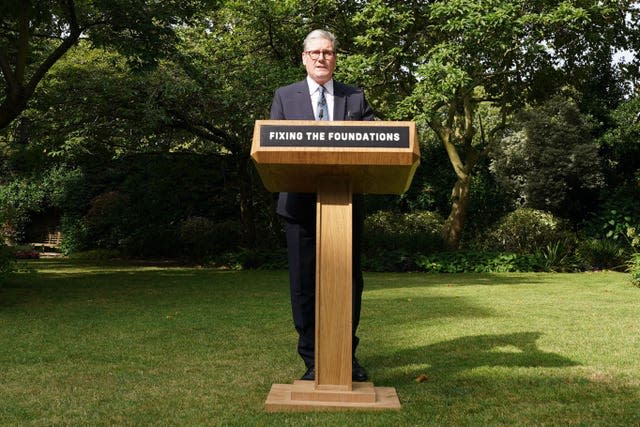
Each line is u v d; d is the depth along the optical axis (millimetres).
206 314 6363
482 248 14500
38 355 4301
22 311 6652
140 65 10758
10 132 13805
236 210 17875
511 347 4488
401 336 5004
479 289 8914
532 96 14953
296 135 2697
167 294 8359
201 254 15656
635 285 9453
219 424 2709
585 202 15305
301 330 3381
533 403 3035
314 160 2699
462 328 5359
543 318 5941
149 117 11602
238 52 14234
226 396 3205
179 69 12516
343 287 3039
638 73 14680
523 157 14656
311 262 3361
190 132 14406
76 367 3922
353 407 2932
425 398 3125
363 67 12352
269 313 6430
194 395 3227
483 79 13312
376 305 6992
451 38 12797
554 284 9758
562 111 14531
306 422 2719
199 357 4227
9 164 20594
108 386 3426
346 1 13461
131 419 2799
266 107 12320
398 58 12898
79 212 20312
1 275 8266
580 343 4621
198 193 17766
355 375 3438
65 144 12562
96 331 5328
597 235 14008
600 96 15750
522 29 11656
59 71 12688
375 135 2689
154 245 17734
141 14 10219
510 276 11594
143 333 5211
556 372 3691
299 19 13805
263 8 13242
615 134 14984
